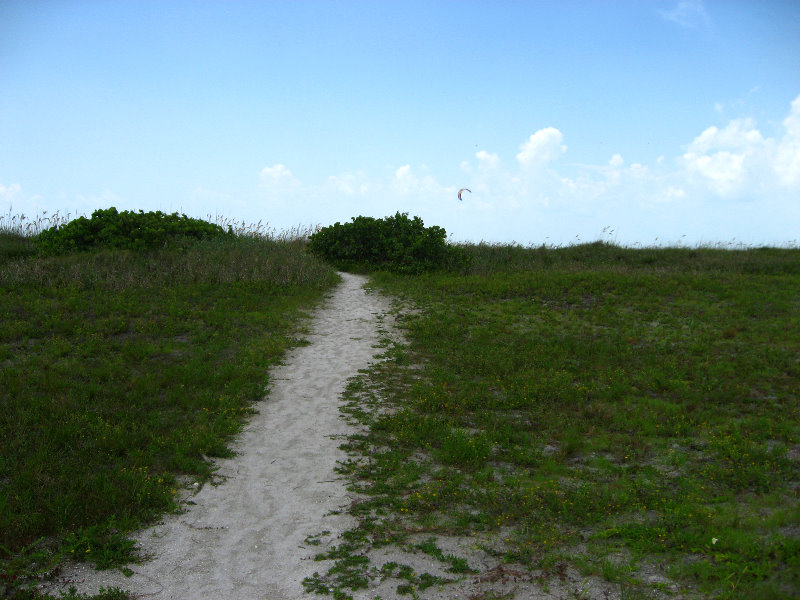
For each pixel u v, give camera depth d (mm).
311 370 10445
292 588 4488
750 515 5262
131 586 4492
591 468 6672
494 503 5754
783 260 21047
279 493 6109
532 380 9688
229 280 16312
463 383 9672
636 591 4273
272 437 7605
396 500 5914
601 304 15414
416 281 19031
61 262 16125
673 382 9422
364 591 4426
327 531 5348
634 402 8766
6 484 5906
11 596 4293
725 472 6223
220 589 4469
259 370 10023
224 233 21266
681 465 6617
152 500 5801
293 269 18047
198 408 8328
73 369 9281
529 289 17094
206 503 5871
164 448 6973
